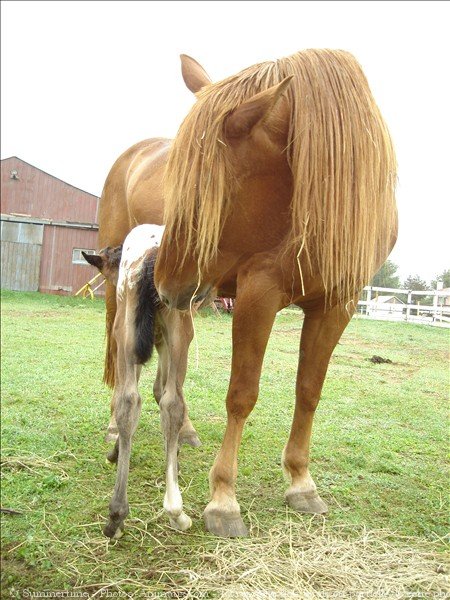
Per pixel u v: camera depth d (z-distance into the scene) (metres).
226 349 7.91
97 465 3.50
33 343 7.92
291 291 2.58
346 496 3.13
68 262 18.94
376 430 4.38
